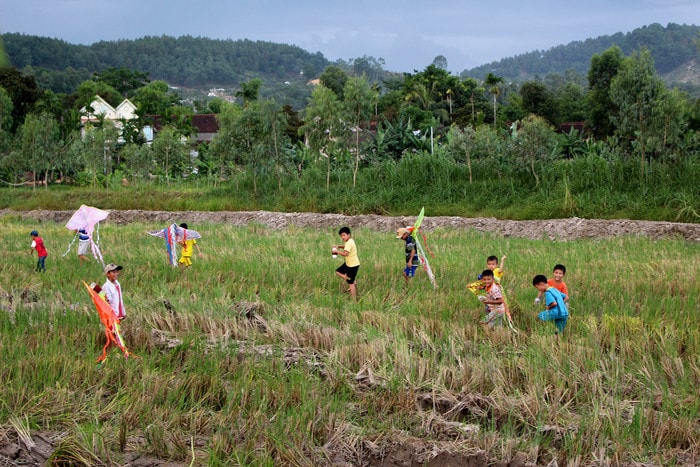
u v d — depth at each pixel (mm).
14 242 22422
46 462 6656
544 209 26078
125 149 44531
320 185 32875
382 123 56531
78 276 15594
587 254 18000
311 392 7996
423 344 9906
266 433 6992
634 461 6688
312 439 7168
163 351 9711
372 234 23750
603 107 56469
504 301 10891
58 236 24094
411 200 29672
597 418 7328
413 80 78375
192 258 17609
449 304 12250
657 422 7320
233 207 32656
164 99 113812
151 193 36219
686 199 23969
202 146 48594
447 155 32875
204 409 7750
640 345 9461
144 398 7805
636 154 27453
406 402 7879
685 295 12969
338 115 31906
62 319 10867
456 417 7848
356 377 8664
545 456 6922
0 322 10727
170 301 12555
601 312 11758
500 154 30484
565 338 10125
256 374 8539
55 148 40000
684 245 19547
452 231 23766
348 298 13344
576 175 27422
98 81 131750
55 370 8438
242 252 18469
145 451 6996
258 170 33344
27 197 37969
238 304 12430
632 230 22156
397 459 6973
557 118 73688
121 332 10172
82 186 44625
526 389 8305
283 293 13625
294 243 20406
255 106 33688
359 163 36906
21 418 7383
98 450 6898
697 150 29016
